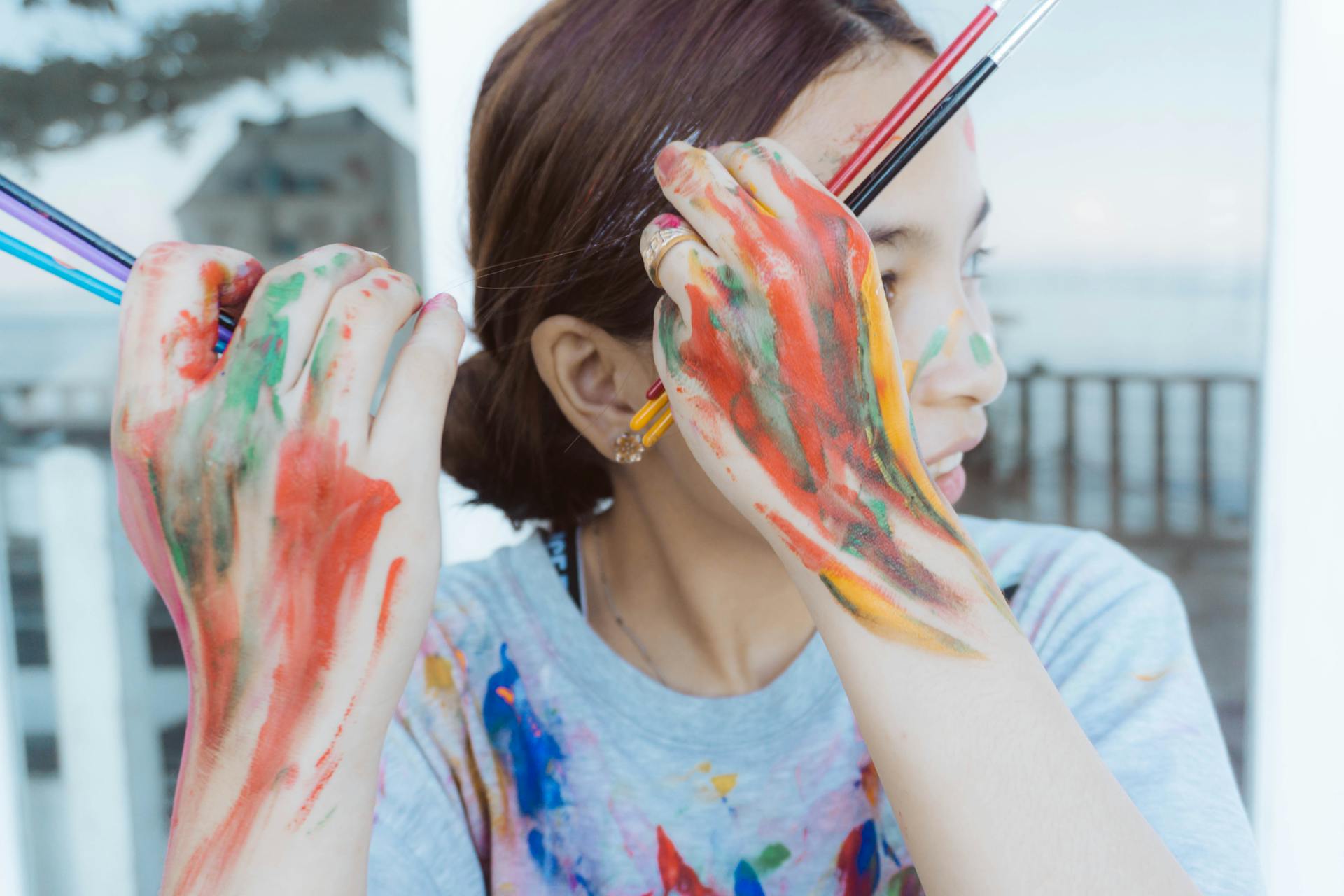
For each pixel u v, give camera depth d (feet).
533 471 2.11
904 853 1.74
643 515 1.92
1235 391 7.33
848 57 1.62
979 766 1.17
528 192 1.80
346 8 5.43
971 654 1.24
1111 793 1.18
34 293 6.78
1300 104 4.18
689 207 1.26
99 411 6.85
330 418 1.19
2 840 5.12
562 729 1.87
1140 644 1.85
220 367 1.20
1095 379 7.72
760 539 1.80
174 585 1.23
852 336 1.26
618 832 1.79
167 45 5.59
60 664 5.83
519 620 1.99
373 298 1.23
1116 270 7.15
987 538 2.19
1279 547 4.50
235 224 5.88
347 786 1.24
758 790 1.78
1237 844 1.51
